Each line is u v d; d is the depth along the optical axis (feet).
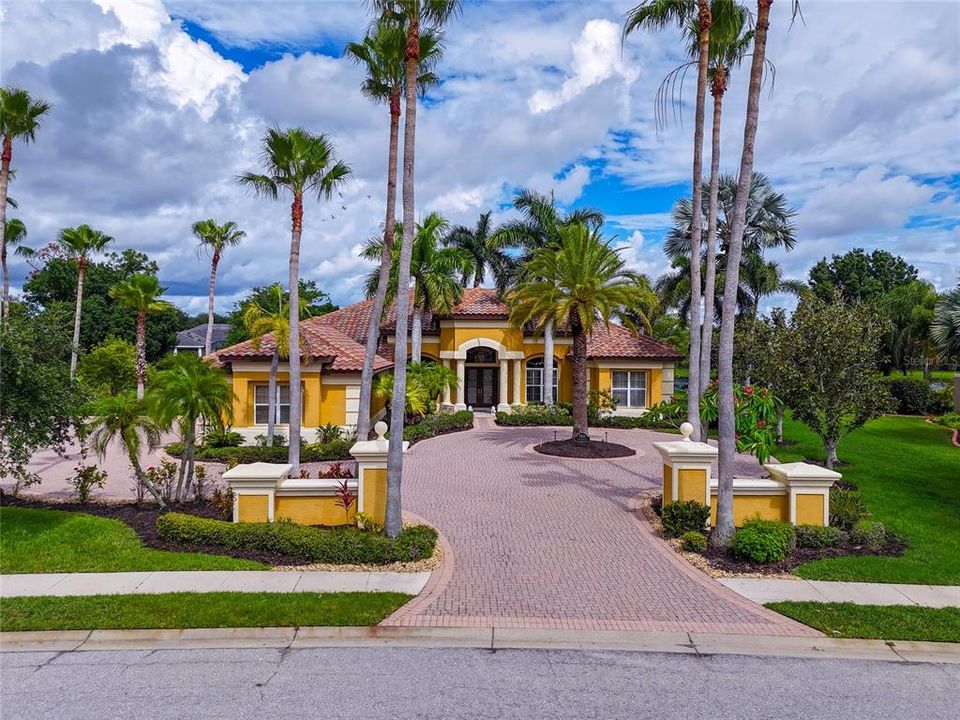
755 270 103.35
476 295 112.37
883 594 30.66
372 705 20.38
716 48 53.72
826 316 57.72
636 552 36.35
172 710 19.97
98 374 113.60
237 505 37.47
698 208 51.83
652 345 102.89
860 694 21.59
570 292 71.36
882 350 143.64
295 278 52.29
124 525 39.11
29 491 50.01
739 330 88.99
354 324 112.16
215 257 137.28
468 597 29.60
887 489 54.24
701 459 40.06
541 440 79.30
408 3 35.40
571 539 38.63
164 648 24.43
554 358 107.34
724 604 29.22
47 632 25.44
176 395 43.55
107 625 25.85
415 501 47.91
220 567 32.68
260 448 66.08
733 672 23.07
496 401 116.47
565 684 21.97
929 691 21.88
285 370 73.82
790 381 57.77
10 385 38.09
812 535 36.91
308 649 24.45
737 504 40.34
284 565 33.24
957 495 52.37
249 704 20.38
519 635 25.93
